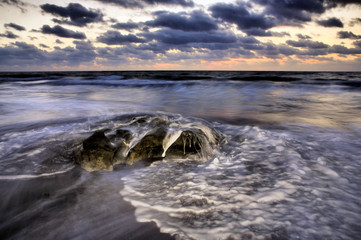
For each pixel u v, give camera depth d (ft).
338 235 6.39
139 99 37.99
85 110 25.88
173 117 19.75
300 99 38.04
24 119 20.67
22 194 8.69
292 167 10.92
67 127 17.43
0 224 7.05
